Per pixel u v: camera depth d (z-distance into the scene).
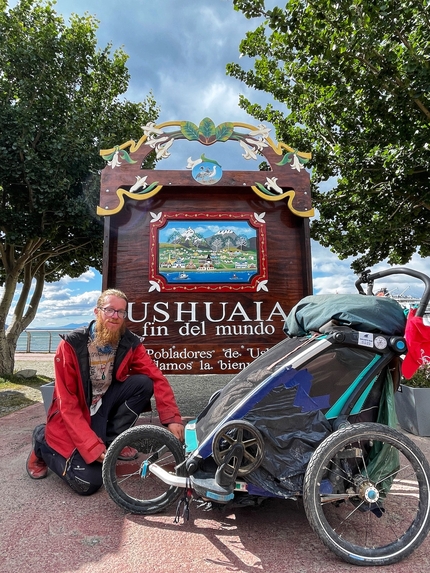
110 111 9.93
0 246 9.10
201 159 4.57
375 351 2.23
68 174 8.34
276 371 2.21
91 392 2.88
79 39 9.09
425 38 5.94
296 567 1.97
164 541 2.21
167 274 4.40
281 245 4.54
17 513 2.52
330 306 2.37
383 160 7.28
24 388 7.78
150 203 4.55
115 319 2.82
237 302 4.39
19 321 9.64
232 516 2.50
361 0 5.66
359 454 2.08
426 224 8.42
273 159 4.66
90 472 2.68
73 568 1.96
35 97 8.31
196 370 4.24
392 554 1.98
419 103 6.23
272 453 2.15
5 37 8.23
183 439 2.74
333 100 7.52
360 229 7.96
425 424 4.02
